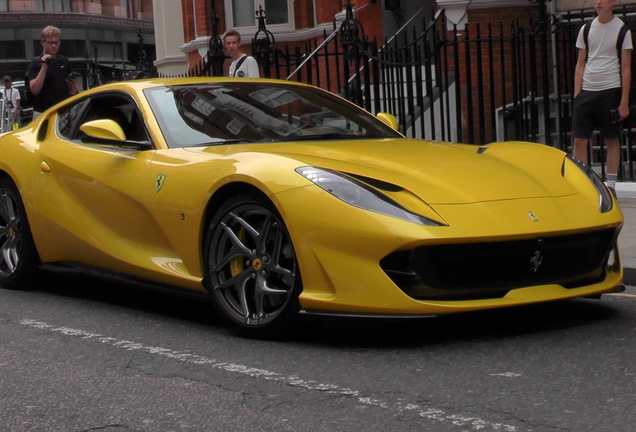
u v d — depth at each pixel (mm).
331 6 16359
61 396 3697
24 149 6102
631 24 11008
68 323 5070
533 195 4484
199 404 3521
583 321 4672
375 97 10430
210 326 4879
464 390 3557
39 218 5859
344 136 5504
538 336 4383
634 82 10836
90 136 5207
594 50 8578
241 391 3664
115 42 50750
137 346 4469
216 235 4684
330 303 4203
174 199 4879
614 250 4758
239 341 4512
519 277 4309
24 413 3500
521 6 12039
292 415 3344
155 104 5430
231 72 10156
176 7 21641
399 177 4426
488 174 4609
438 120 12148
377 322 4160
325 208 4211
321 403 3467
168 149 5121
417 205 4207
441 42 9766
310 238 4242
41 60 9344
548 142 9430
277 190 4352
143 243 5199
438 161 4750
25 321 5156
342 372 3881
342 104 5988
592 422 3137
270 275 4516
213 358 4191
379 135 5680
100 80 16406
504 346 4207
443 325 4656
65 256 5789
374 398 3498
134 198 5141
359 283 4141
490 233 4137
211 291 4727
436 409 3336
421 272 4113
